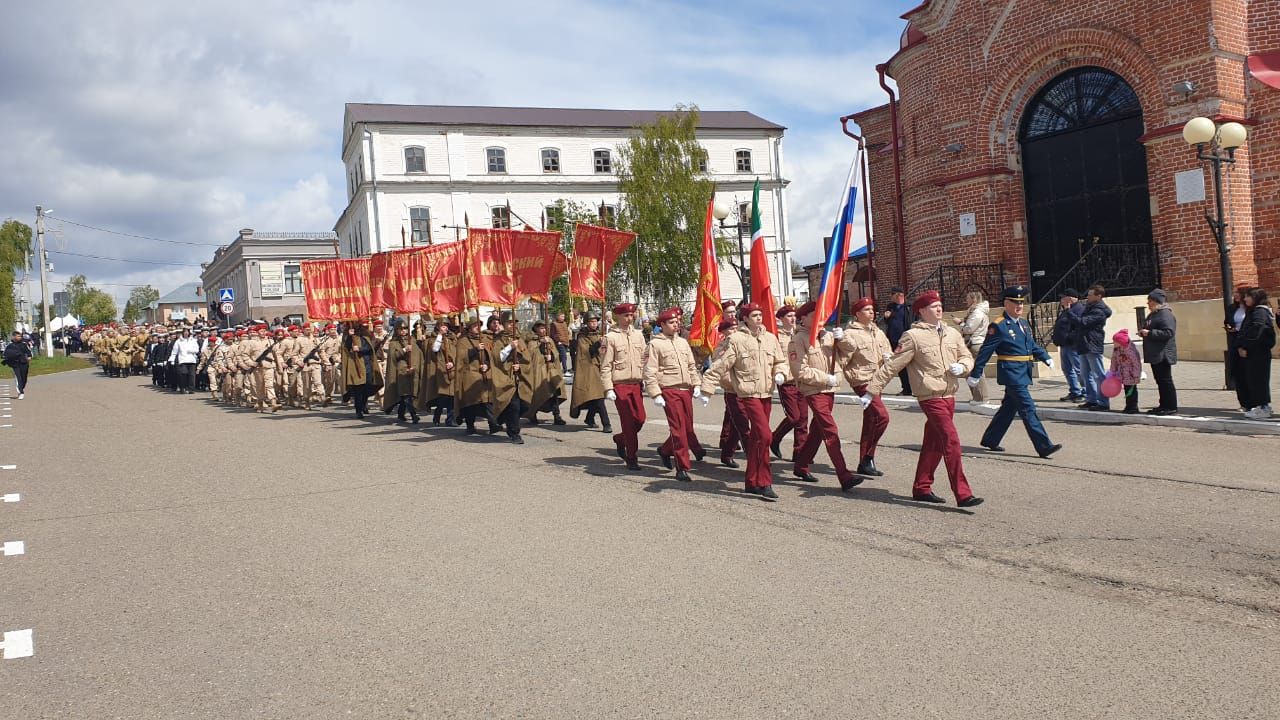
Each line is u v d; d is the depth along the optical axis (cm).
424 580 612
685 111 4681
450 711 408
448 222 5341
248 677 456
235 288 7381
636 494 894
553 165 5544
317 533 763
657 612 532
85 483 1067
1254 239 1862
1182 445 1039
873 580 584
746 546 680
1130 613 509
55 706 429
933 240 2420
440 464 1118
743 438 896
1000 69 2180
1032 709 391
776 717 391
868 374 939
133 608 578
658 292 4575
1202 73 1816
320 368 2025
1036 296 2205
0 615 571
